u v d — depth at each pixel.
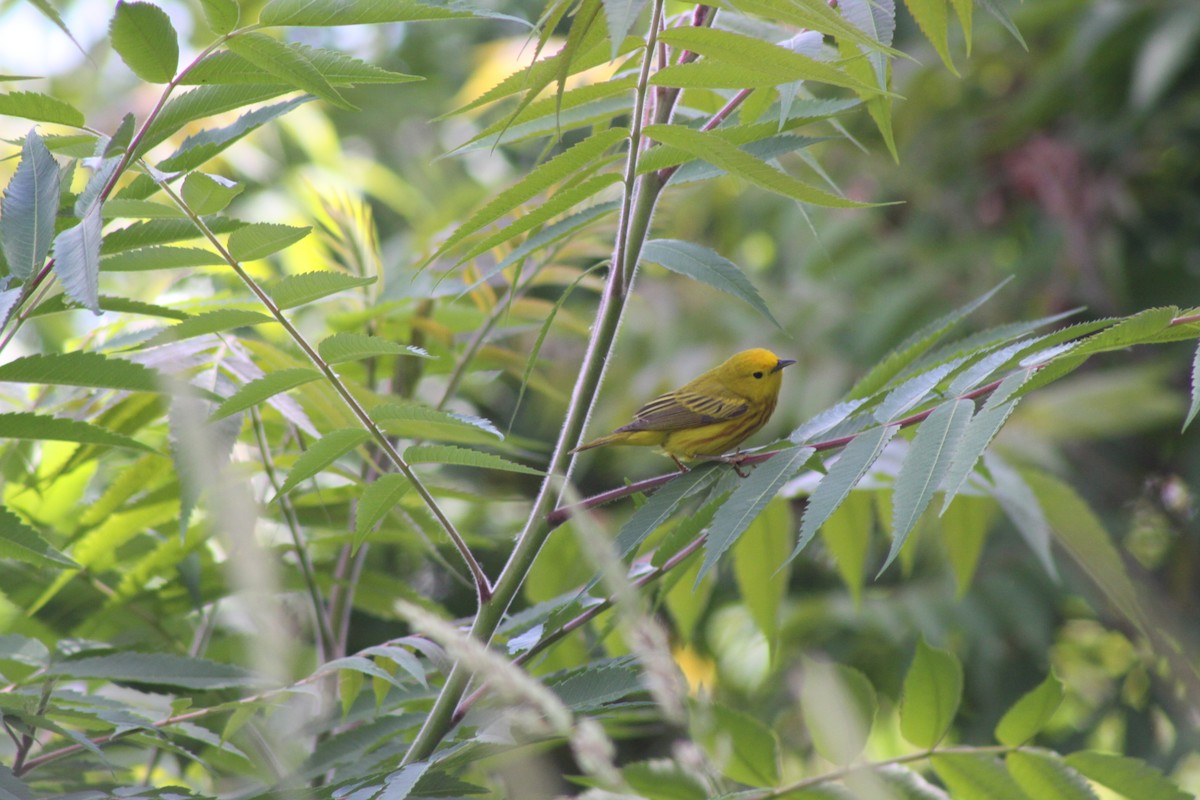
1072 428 11.27
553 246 9.78
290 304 5.36
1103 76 16.41
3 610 7.91
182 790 5.32
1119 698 15.80
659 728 7.17
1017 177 16.81
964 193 17.45
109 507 7.52
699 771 4.65
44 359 4.70
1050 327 15.93
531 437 18.16
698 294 16.70
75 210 4.97
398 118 22.34
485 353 9.89
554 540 8.73
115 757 7.65
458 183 20.44
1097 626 16.83
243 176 17.97
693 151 5.14
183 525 5.38
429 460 5.35
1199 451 15.79
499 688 3.17
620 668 5.73
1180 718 14.28
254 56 5.04
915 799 6.36
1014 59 17.50
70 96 16.05
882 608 14.62
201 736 5.92
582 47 5.04
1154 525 16.38
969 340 6.72
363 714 7.00
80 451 7.82
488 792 5.26
